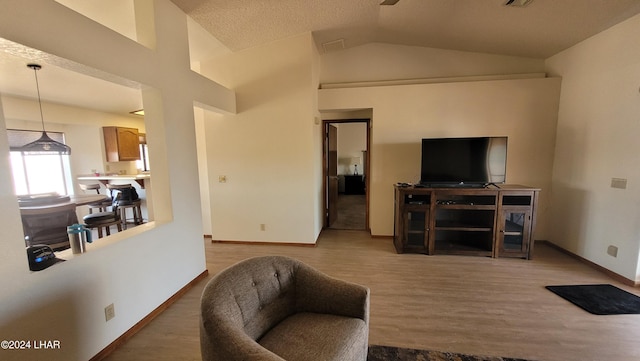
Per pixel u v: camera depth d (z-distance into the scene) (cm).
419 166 408
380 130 412
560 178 361
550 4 260
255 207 405
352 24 350
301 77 372
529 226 329
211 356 114
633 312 222
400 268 316
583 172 324
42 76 294
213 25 302
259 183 400
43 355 150
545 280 280
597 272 297
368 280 287
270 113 385
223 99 349
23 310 141
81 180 492
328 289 162
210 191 413
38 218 259
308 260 345
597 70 304
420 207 351
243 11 284
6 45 135
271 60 376
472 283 276
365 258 349
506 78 392
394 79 425
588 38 315
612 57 286
